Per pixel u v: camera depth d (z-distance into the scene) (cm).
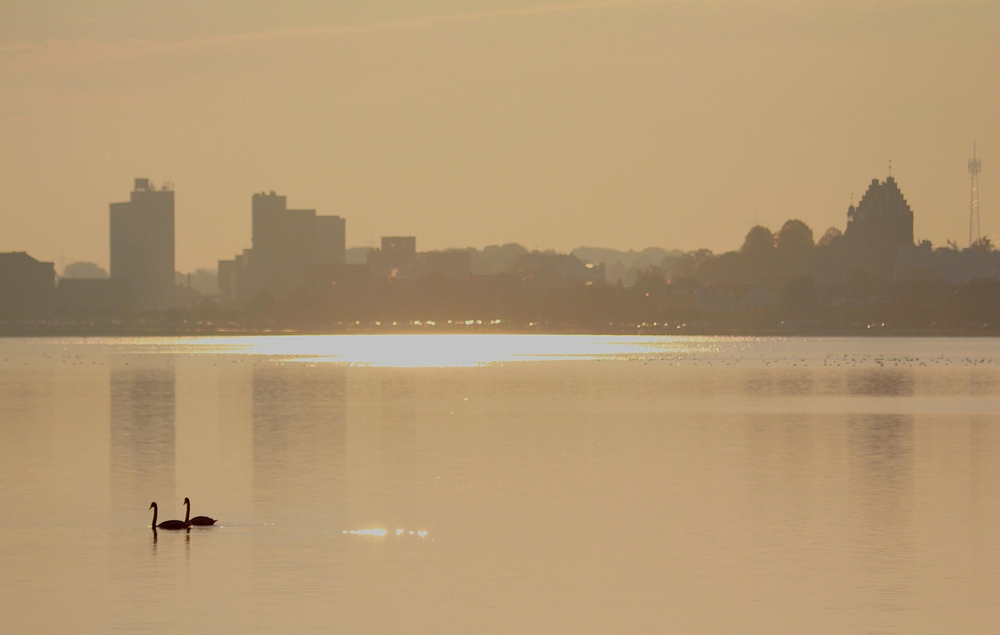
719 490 5472
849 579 3834
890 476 5903
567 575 3894
